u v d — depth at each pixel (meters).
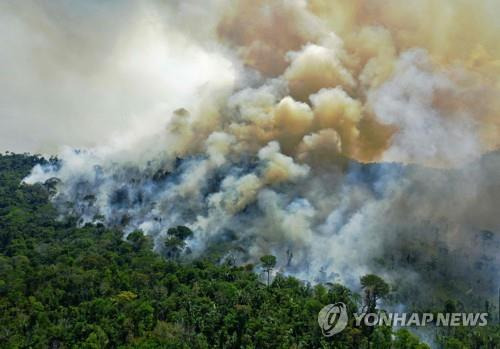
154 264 150.62
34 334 101.69
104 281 129.12
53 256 158.38
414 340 98.75
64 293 122.19
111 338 101.75
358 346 100.69
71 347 98.06
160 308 115.06
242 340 100.69
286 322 107.81
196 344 100.69
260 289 126.50
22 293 120.38
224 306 114.38
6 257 155.62
